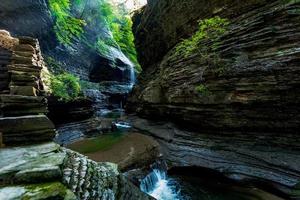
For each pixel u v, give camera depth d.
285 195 7.43
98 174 5.77
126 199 5.77
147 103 18.33
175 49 17.45
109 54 35.69
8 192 3.24
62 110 17.70
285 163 8.17
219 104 10.71
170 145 12.41
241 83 9.82
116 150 12.14
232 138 10.36
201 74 11.99
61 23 24.06
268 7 10.52
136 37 27.39
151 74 23.25
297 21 8.77
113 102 33.16
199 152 10.78
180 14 17.58
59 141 14.75
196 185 9.40
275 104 8.90
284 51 8.74
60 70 21.69
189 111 12.57
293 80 8.33
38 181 3.65
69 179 4.45
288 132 8.82
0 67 9.77
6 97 6.44
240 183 8.63
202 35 13.56
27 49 10.80
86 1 30.28
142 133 16.55
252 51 9.97
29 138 5.77
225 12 13.37
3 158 4.50
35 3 17.89
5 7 15.82
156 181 9.88
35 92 7.89
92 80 33.00
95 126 18.70
